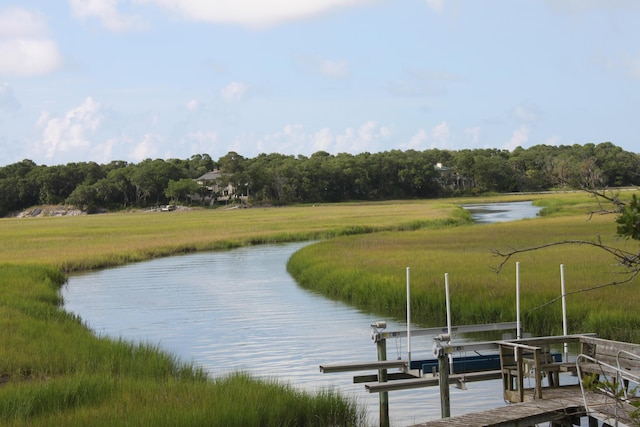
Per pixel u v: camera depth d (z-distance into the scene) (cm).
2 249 5138
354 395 1374
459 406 1299
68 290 3131
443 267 2962
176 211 17025
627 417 873
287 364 1647
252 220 8981
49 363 1428
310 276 3156
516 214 9119
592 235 4378
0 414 1041
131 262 4478
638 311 1900
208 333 2053
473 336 1939
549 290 2217
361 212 10419
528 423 928
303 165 19475
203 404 1046
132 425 952
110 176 19650
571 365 1130
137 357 1522
